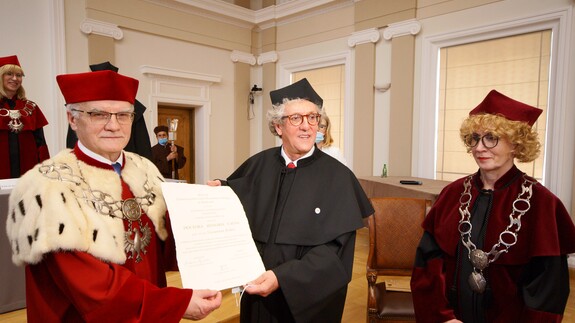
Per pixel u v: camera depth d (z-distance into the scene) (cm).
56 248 90
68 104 108
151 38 606
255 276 117
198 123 689
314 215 132
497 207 128
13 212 98
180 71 629
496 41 454
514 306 121
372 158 579
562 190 397
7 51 473
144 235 116
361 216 137
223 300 289
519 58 437
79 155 111
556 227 117
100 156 112
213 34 678
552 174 404
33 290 102
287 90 141
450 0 480
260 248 137
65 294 98
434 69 504
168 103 634
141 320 96
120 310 95
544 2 405
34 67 494
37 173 101
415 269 149
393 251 225
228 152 720
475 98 476
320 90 669
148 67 589
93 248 96
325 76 659
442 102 506
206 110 680
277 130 146
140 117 312
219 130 704
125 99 111
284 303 139
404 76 526
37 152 321
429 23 504
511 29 435
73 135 273
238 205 129
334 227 129
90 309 93
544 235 116
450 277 136
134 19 580
